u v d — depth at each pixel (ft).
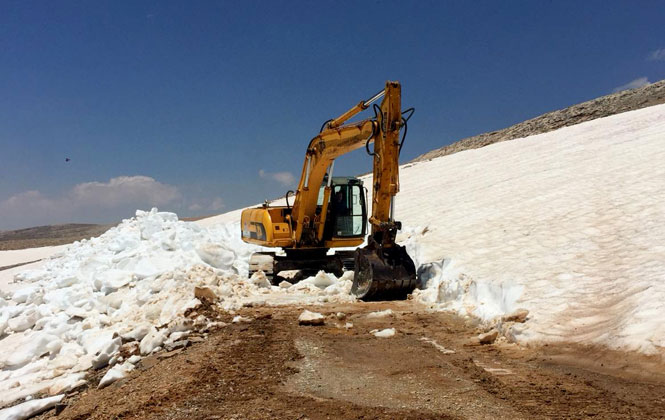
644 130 89.40
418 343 25.62
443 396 17.67
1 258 149.28
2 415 22.09
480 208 59.11
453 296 34.73
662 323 20.57
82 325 36.22
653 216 38.78
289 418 16.22
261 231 51.29
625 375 18.26
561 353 21.61
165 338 28.07
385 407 16.83
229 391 19.25
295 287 43.80
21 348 34.58
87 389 24.27
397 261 37.65
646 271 27.55
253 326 29.94
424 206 73.05
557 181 62.95
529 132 172.14
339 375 20.70
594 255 33.27
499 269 34.19
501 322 26.21
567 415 15.19
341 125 43.06
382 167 37.52
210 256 48.85
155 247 52.60
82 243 89.92
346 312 33.60
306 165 46.91
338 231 49.47
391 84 36.35
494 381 19.04
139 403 18.90
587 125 115.34
